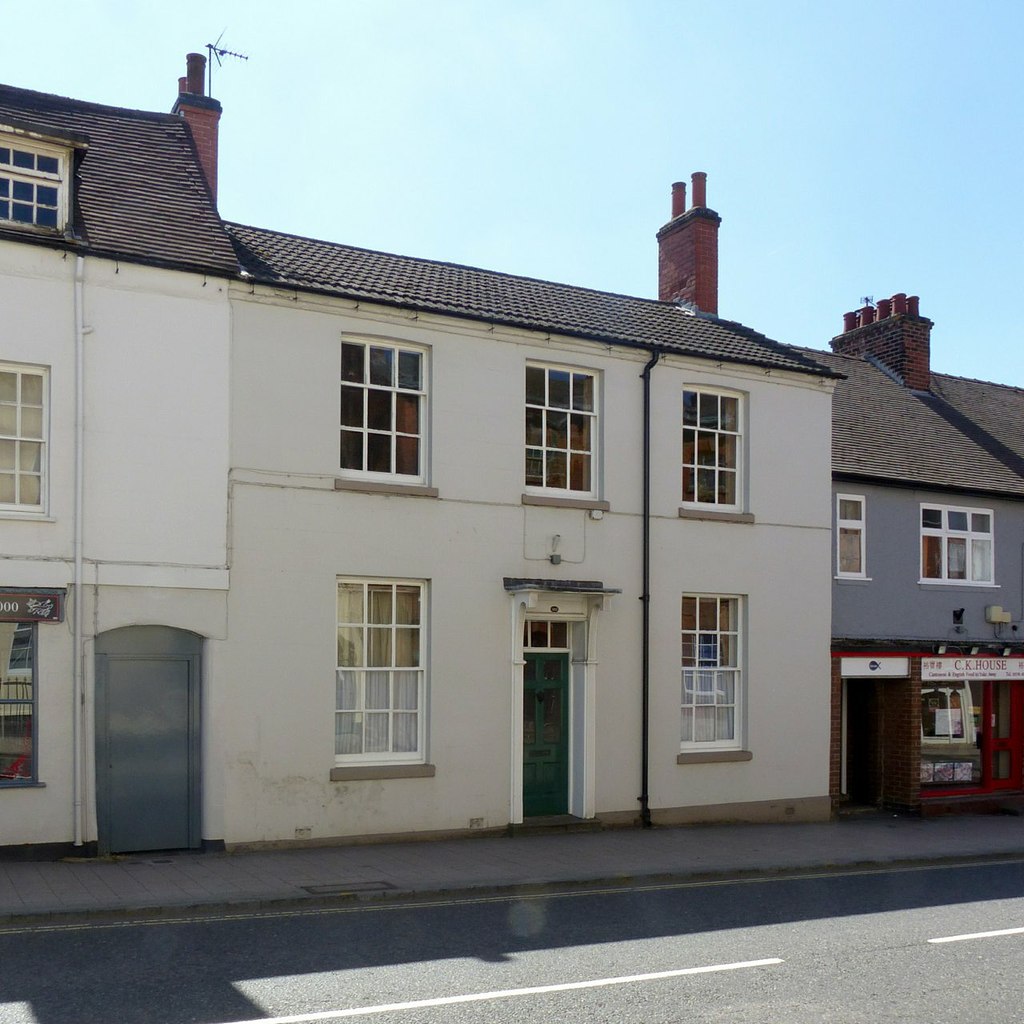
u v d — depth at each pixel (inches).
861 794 784.9
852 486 764.0
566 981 313.7
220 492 523.2
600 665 626.8
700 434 684.7
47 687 480.1
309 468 547.2
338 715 556.1
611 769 626.5
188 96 652.1
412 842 558.3
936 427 899.4
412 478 585.0
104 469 499.2
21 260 489.7
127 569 498.9
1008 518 844.0
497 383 607.5
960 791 795.4
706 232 805.9
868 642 747.4
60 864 465.7
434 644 577.0
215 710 514.3
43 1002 284.0
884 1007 297.4
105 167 567.2
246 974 313.7
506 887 457.7
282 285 540.4
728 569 680.4
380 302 565.9
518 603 597.0
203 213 570.6
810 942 370.3
